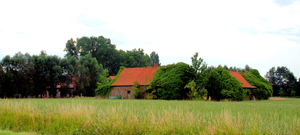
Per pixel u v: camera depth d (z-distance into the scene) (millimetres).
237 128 13695
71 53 112062
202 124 14969
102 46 114125
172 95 55688
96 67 86938
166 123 15344
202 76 57094
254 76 73375
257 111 23016
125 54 121812
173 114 17516
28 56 66188
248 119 16969
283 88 124188
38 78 67125
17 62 62906
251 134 13344
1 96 59938
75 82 79000
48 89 69562
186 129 14484
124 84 61500
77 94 80125
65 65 73500
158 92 57375
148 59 138875
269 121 16172
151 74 63281
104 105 27828
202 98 54750
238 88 55344
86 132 15445
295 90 115750
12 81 60781
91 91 84875
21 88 63125
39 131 16125
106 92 62812
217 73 56406
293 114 21609
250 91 64750
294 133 13406
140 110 21078
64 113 18234
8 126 16953
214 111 21875
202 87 56750
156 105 28719
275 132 13344
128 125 15203
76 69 78875
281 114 21000
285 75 123750
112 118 16062
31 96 66625
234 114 19656
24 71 63625
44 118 18125
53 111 19781
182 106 27031
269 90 69625
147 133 14547
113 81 64188
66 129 15945
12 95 62156
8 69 62188
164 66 60500
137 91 58531
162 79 57438
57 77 69188
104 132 15102
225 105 30531
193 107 26172
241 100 56031
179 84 56062
